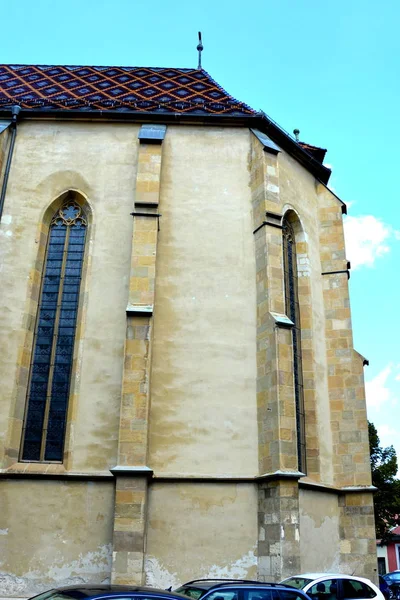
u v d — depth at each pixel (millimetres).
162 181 20531
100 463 16984
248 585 10906
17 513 16375
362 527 19281
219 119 21312
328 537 18703
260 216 19828
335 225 23312
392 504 40531
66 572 15914
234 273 19438
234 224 20109
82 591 7410
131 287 18016
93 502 16500
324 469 19703
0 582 15781
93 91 24719
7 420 17375
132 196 20234
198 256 19578
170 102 22891
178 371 18156
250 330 18781
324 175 24328
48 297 19281
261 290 18953
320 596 13469
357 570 18891
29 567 15945
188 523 16516
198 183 20594
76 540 16172
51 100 22656
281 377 17375
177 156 20969
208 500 16781
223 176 20766
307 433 19844
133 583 15062
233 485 17000
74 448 17141
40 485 16641
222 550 16312
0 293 18781
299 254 22125
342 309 22047
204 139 21312
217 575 16109
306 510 17906
